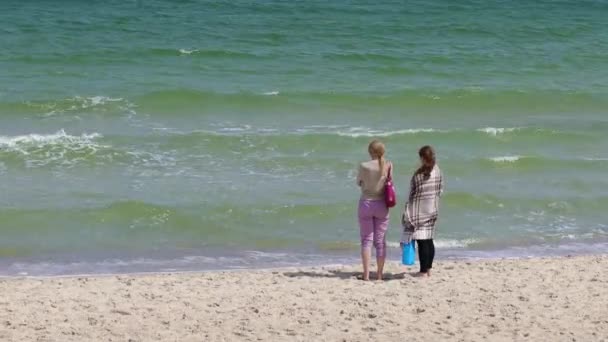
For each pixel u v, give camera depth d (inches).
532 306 814.5
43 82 1955.0
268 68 2253.9
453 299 830.5
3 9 3068.4
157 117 1699.1
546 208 1267.2
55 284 885.2
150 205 1185.4
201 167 1370.6
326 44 2667.3
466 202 1270.9
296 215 1189.7
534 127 1711.4
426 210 896.3
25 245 1064.8
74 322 751.7
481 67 2411.4
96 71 2117.4
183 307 799.1
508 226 1192.2
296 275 930.7
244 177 1332.4
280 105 1843.0
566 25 3309.5
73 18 2923.2
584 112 1932.8
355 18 3257.9
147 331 731.4
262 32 2829.7
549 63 2511.1
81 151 1409.9
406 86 2073.1
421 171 890.1
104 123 1624.0
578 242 1140.5
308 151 1473.9
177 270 996.6
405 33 2972.4
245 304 810.2
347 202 1234.0
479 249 1101.1
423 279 903.1
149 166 1364.4
